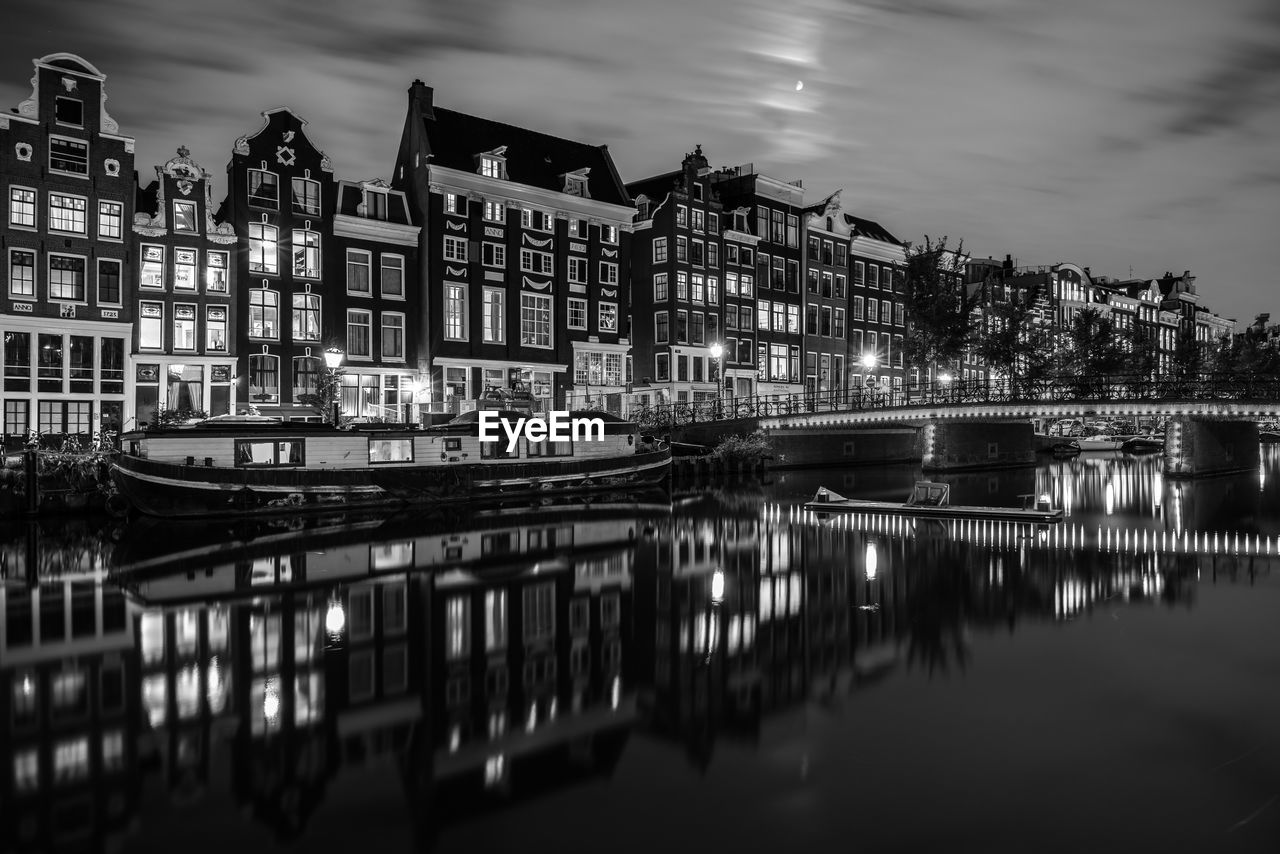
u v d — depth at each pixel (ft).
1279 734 42.42
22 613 65.62
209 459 112.88
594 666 53.83
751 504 137.90
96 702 47.06
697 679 51.24
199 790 36.86
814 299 239.30
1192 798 35.94
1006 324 256.73
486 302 173.17
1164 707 46.06
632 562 87.92
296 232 149.59
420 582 77.66
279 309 147.23
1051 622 63.67
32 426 123.85
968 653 56.13
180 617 64.80
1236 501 141.38
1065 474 196.75
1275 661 53.83
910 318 226.38
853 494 153.69
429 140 168.86
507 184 174.91
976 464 209.36
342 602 69.87
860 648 57.57
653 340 209.15
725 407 201.77
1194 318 485.97
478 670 52.90
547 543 99.40
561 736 42.73
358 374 156.66
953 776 38.06
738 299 220.64
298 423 119.34
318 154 152.66
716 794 36.47
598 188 195.83
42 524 105.81
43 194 124.47
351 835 33.27
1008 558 89.81
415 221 168.45
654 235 209.36
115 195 130.31
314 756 40.24
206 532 103.04
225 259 140.46
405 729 43.47
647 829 33.73
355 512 121.80
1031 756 40.06
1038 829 33.58
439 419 140.67
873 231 278.67
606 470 151.33
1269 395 165.99
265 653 55.98
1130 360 290.35
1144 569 83.82
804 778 37.96
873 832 33.45
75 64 127.24
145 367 133.69
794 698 47.80
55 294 125.59
